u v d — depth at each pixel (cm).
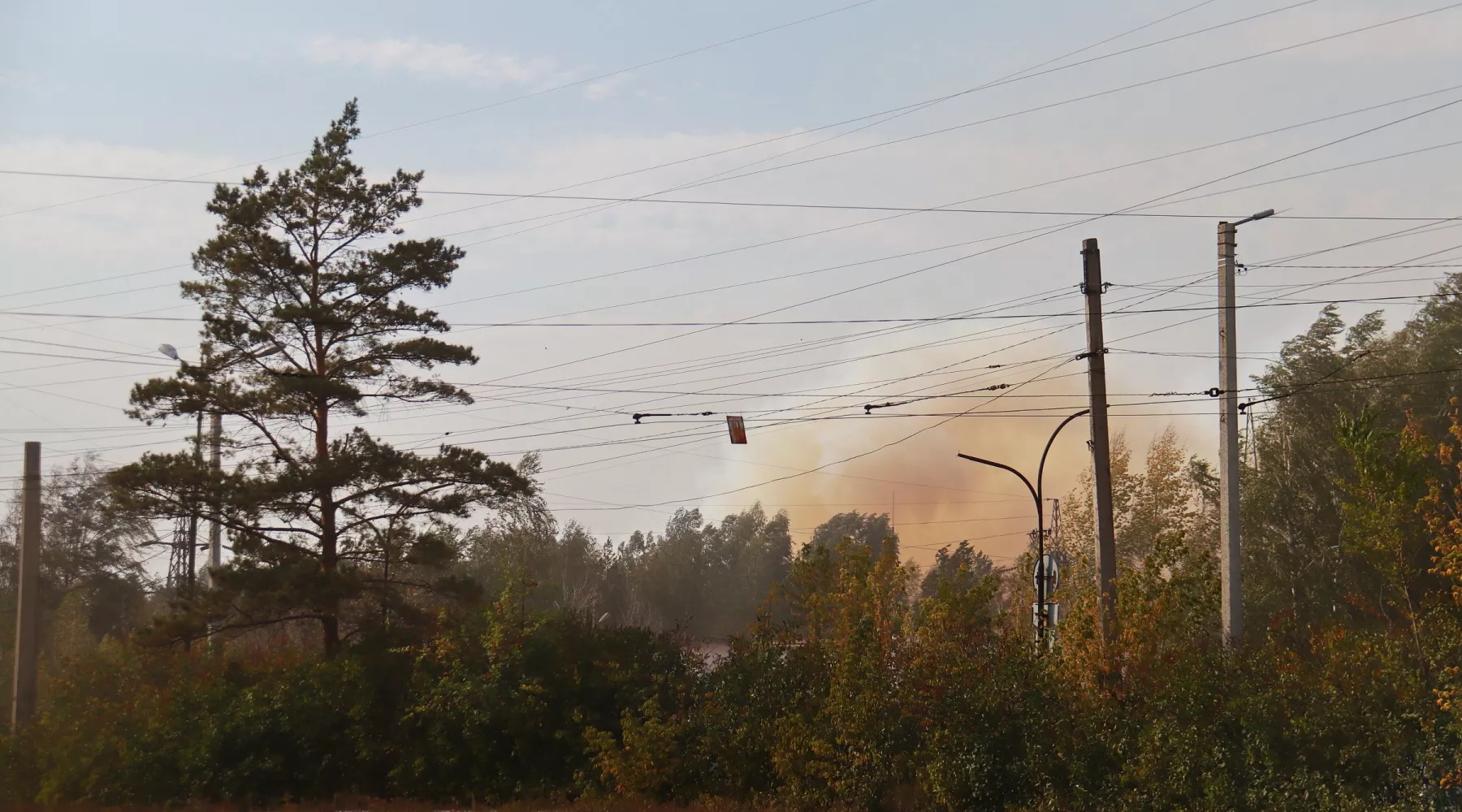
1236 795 1557
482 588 3072
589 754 2517
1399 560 1617
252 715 2731
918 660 2009
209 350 2975
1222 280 2277
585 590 7144
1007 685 1905
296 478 2825
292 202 3036
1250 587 4147
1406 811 1405
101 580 5928
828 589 2353
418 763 2592
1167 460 5134
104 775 2736
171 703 2817
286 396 2908
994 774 1827
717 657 2511
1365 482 1645
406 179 3181
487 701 2555
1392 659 1588
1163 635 1847
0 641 4247
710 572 9619
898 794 1927
